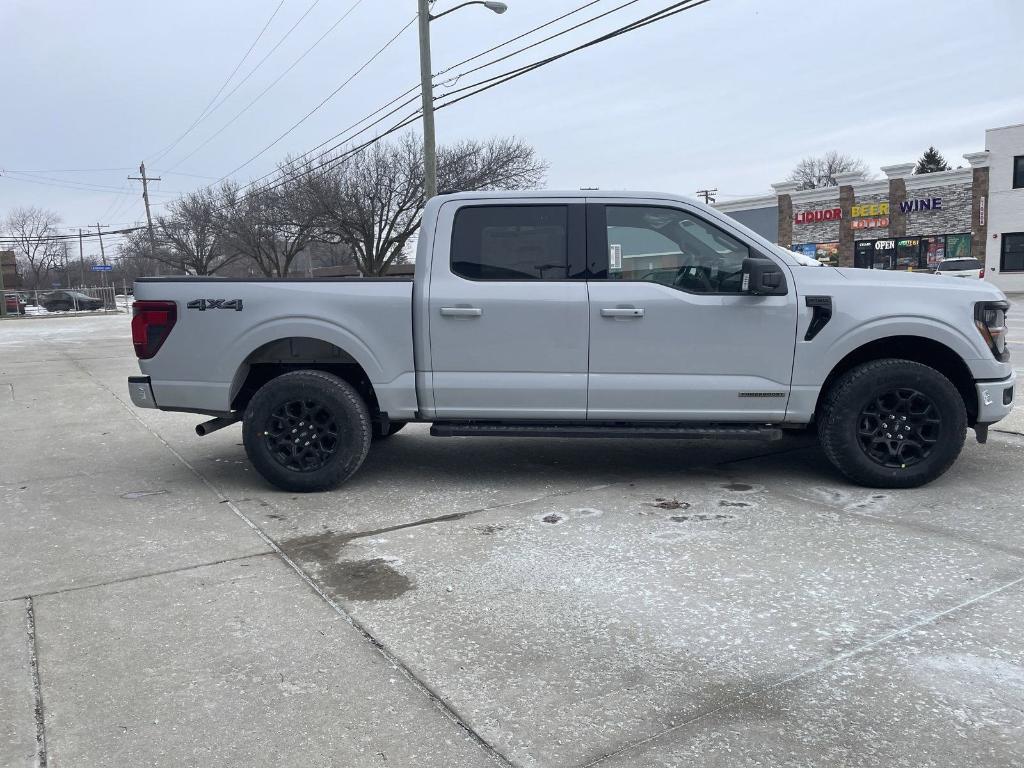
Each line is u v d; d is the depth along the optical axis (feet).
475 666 10.01
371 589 12.49
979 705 8.90
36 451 23.38
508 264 17.12
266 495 18.08
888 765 7.91
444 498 17.39
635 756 8.14
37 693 9.57
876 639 10.44
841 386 16.71
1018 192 109.70
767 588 12.13
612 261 16.94
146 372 18.11
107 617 11.64
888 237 122.01
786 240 132.05
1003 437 21.83
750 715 8.81
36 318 135.44
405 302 17.15
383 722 8.84
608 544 14.21
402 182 104.06
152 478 19.92
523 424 17.54
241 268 178.09
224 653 10.48
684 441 22.59
